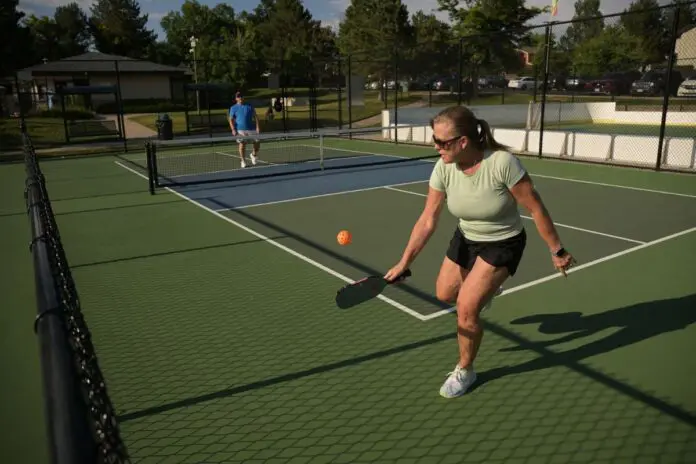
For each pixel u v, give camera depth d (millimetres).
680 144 11867
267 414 3225
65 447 886
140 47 70938
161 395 3447
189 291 5227
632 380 3473
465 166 2930
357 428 3074
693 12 18562
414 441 2947
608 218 7699
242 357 3914
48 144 19969
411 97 31500
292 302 4902
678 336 4059
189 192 10508
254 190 10578
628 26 26844
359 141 19234
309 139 20188
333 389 3475
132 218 8398
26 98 30250
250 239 7055
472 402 3289
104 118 32125
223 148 18344
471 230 3068
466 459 2793
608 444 2879
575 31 28453
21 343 4277
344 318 4535
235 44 48125
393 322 4434
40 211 2646
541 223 2941
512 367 3674
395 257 6199
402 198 9492
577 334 4129
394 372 3662
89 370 1396
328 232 7355
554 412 3164
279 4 62375
